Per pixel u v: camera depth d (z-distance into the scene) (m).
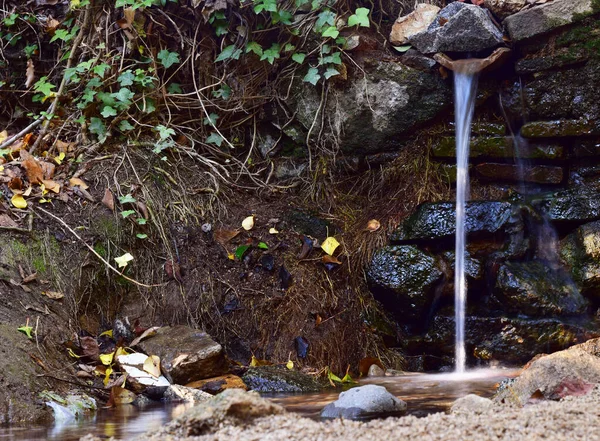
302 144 3.85
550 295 3.47
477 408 2.73
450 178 3.72
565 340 3.43
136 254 3.48
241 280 3.56
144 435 2.60
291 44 3.78
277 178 3.87
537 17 3.60
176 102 3.79
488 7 3.69
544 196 3.62
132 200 3.51
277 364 3.39
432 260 3.55
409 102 3.73
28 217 3.39
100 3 3.77
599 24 3.57
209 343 3.26
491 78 3.70
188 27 3.81
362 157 3.82
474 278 3.52
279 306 3.53
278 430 2.47
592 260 3.50
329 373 3.39
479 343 3.49
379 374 3.46
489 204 3.58
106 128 3.68
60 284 3.33
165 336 3.31
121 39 3.77
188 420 2.58
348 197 3.80
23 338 3.13
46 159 3.60
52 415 2.98
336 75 3.75
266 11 3.77
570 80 3.60
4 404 2.95
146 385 3.15
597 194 3.57
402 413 2.87
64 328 3.26
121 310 3.43
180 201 3.63
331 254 3.61
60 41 3.90
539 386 2.84
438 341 3.52
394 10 3.86
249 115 3.85
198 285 3.52
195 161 3.76
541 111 3.64
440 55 3.67
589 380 2.84
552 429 2.41
